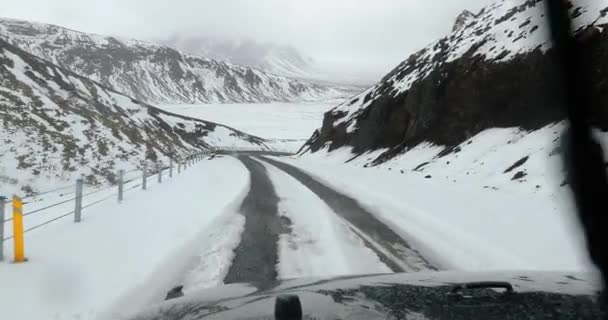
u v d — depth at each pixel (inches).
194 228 343.0
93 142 1147.3
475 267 236.2
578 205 104.7
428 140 904.9
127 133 1408.7
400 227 352.2
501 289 77.6
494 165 578.9
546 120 605.6
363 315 64.8
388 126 1143.6
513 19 837.2
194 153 1445.6
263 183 731.4
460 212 389.1
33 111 1098.7
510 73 719.1
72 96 1406.3
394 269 235.8
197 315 74.0
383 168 917.2
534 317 59.4
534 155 523.2
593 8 542.6
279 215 415.5
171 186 701.9
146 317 82.0
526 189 444.8
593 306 63.3
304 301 75.3
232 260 256.5
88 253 263.1
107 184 986.7
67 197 765.9
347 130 1509.6
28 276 213.0
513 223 322.3
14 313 165.5
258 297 83.5
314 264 248.2
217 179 813.9
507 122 701.3
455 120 831.1
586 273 94.8
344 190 624.1
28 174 868.0
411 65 1256.2
